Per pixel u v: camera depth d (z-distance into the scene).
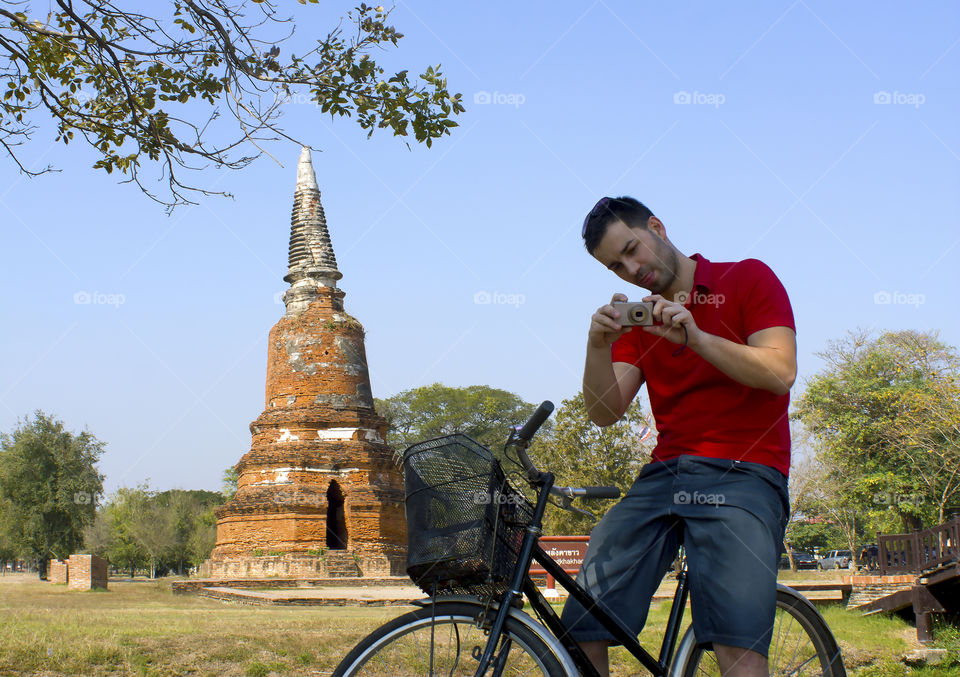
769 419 3.34
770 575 3.12
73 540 46.78
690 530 3.26
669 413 3.49
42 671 6.27
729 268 3.47
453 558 2.96
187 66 7.37
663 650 3.48
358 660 3.16
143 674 6.41
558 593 12.36
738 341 3.37
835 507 41.75
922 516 37.12
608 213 3.48
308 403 31.95
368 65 7.16
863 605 12.81
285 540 29.56
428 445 3.10
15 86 7.68
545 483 3.25
